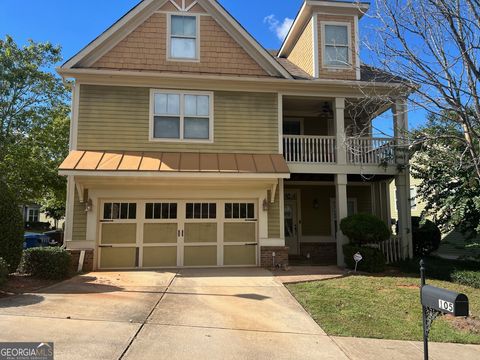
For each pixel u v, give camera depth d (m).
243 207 12.47
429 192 12.44
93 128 11.94
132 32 12.55
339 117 13.13
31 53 18.12
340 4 13.51
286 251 12.20
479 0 7.15
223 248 12.23
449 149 10.27
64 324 5.82
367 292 8.64
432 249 14.56
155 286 8.90
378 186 16.02
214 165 11.56
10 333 5.31
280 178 12.12
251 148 12.56
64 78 12.03
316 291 8.60
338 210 12.88
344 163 13.03
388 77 10.70
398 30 7.92
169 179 11.64
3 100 17.59
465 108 7.62
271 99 12.90
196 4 13.01
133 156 11.66
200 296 8.04
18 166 17.64
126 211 11.97
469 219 11.30
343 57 13.41
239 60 12.94
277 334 6.00
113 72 11.84
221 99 12.65
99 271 11.20
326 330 6.30
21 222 9.10
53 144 18.66
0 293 7.46
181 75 12.15
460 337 6.32
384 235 11.58
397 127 11.53
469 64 7.38
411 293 8.70
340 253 12.66
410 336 6.27
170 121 12.31
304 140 13.26
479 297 8.72
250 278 9.97
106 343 5.20
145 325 6.03
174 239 12.07
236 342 5.56
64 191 19.42
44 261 9.22
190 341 5.50
